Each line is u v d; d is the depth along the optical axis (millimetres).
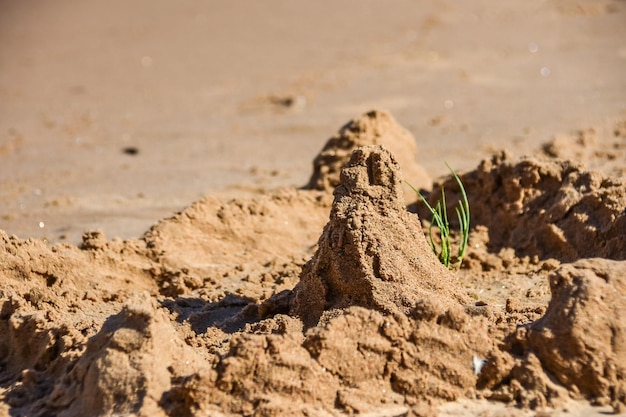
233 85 28891
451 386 7762
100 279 10656
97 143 22203
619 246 10391
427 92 25031
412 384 7719
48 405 7945
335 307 8703
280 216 12672
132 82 30922
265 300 9320
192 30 40562
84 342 8375
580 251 10773
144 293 8203
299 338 7855
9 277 10227
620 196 10828
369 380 7758
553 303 8008
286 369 7602
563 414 7398
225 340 8945
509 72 26875
